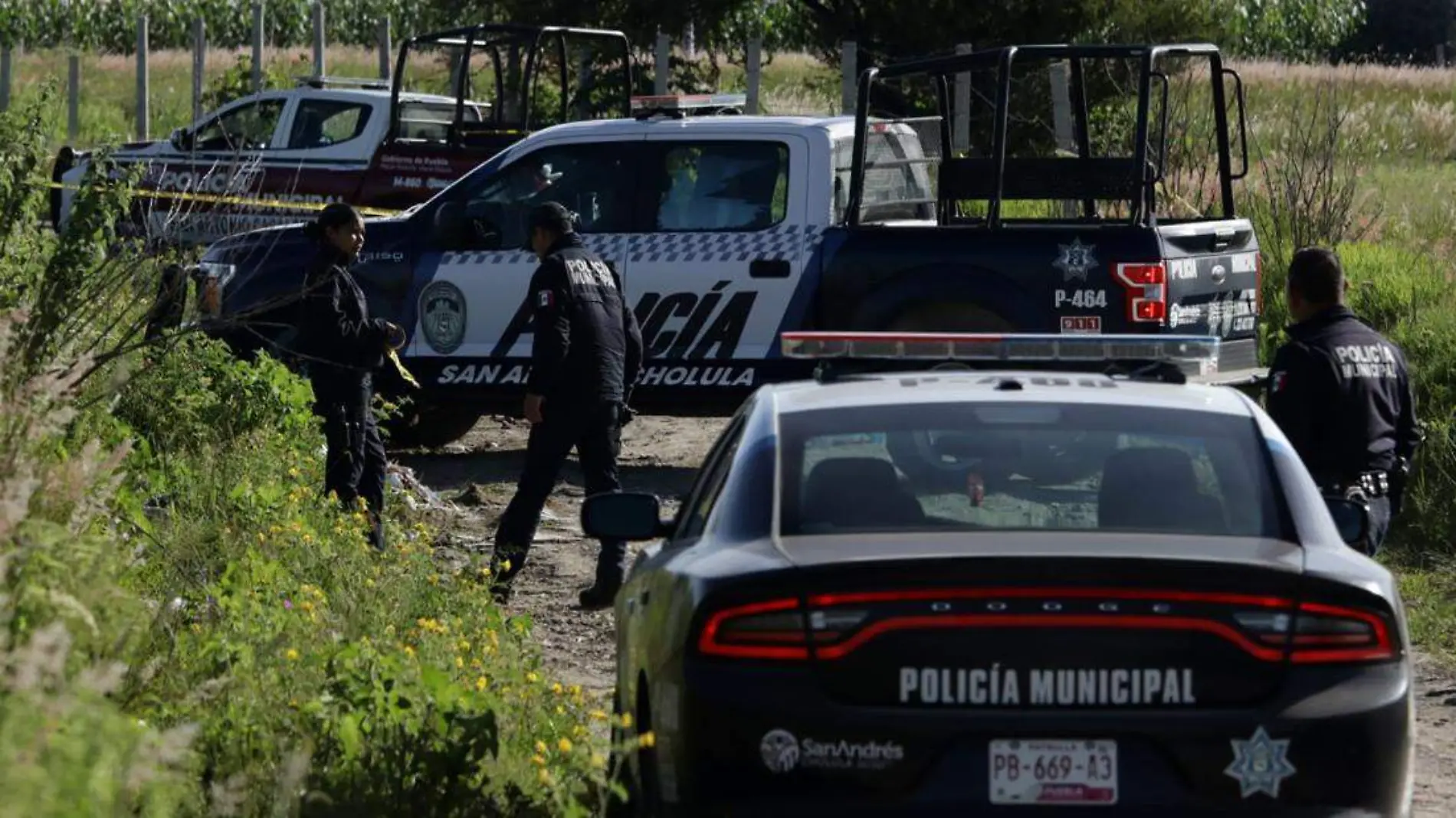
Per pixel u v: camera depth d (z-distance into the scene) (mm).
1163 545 15812
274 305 29969
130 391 35469
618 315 34406
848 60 71250
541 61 84000
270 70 99250
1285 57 170500
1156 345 20859
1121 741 14867
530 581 35938
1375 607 15375
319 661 21219
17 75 116438
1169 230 42344
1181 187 67312
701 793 15359
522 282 46094
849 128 46156
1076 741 14875
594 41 84000
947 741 14883
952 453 17609
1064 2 76250
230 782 16578
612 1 83625
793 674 15156
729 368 44906
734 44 96062
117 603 18141
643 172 45656
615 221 45812
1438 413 43906
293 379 39625
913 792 14914
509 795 18969
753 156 45188
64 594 16500
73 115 109062
